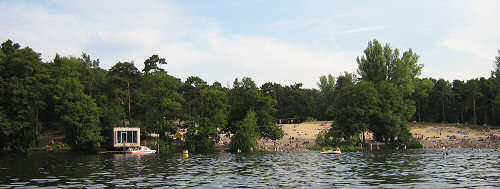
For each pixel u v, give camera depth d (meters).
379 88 105.81
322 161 57.09
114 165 51.31
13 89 75.00
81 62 115.12
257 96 101.88
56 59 108.44
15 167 48.38
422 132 124.69
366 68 124.44
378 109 99.25
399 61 120.19
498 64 157.25
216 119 93.50
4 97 76.44
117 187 30.41
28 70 78.75
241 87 107.69
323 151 82.44
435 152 78.75
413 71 123.06
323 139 101.31
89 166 49.72
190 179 35.53
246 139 91.19
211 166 49.56
